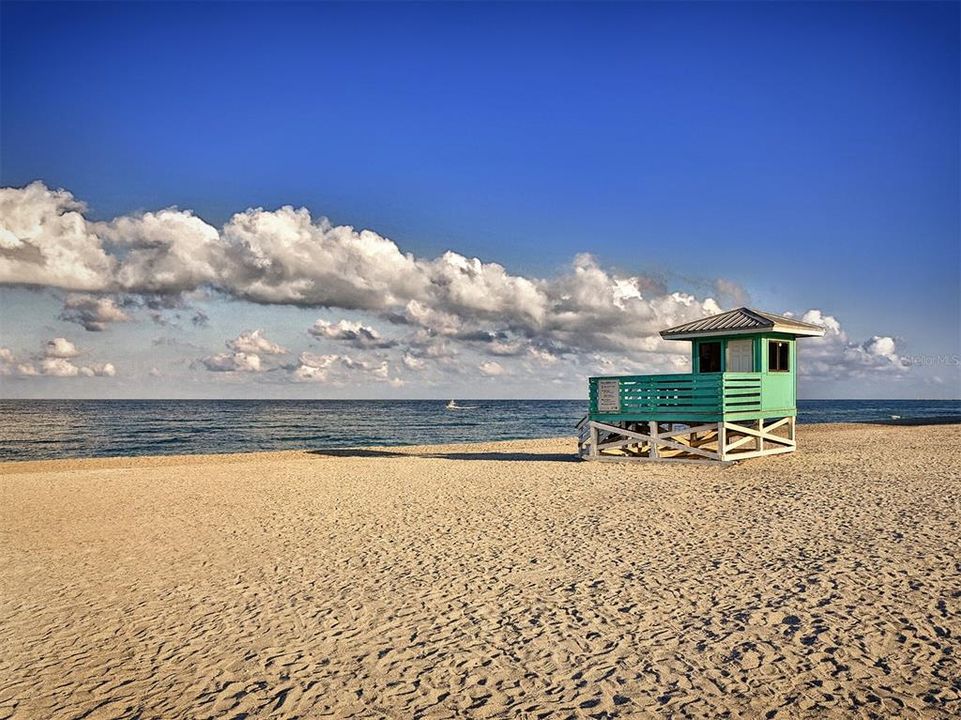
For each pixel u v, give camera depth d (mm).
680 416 21812
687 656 6887
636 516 13688
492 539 12164
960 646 6797
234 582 10102
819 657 6695
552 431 66062
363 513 15172
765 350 22391
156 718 6082
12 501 18094
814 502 14484
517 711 5957
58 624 8555
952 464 20609
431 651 7305
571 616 8148
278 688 6586
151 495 18609
